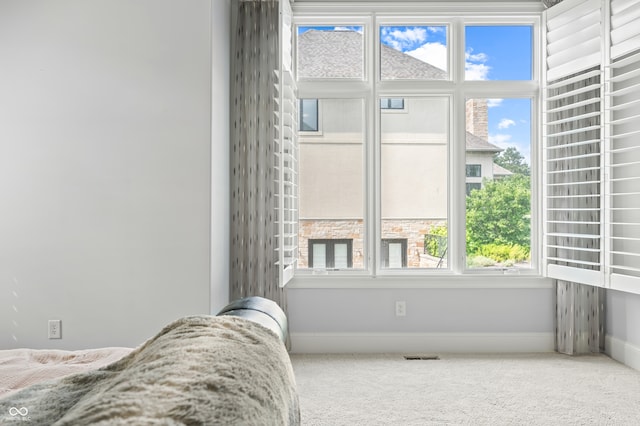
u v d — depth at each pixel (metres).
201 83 3.06
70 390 0.88
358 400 2.87
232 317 1.06
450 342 3.95
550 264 3.89
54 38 3.06
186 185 3.06
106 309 3.05
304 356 3.82
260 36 3.84
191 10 3.07
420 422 2.55
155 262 3.06
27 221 3.05
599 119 3.74
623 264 3.44
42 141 3.05
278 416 0.80
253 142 3.82
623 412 2.68
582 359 3.69
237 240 3.82
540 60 3.99
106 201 3.06
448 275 3.95
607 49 3.38
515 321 3.96
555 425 2.51
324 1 3.96
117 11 3.07
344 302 3.96
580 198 3.81
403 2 3.95
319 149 4.07
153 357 0.78
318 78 4.08
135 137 3.07
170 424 0.56
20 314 3.05
